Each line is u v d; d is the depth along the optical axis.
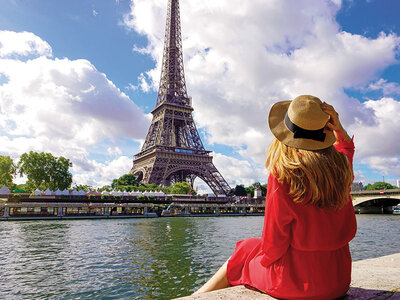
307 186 3.13
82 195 105.38
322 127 3.13
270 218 3.35
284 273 3.46
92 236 42.44
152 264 24.08
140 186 134.25
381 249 32.03
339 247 3.43
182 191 134.75
